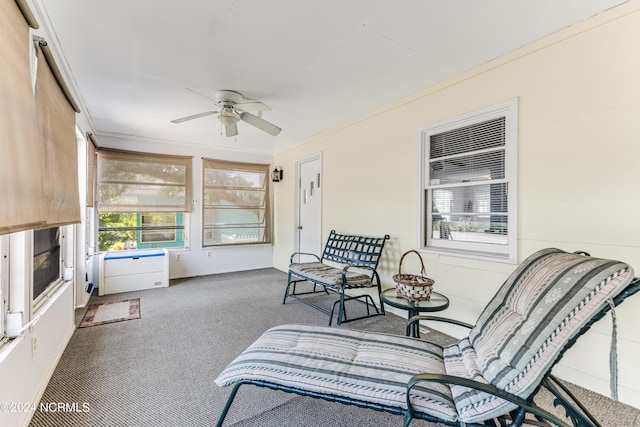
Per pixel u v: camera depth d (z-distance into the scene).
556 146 2.03
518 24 1.92
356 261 3.55
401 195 3.19
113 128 4.21
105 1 1.67
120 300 3.76
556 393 1.34
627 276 1.04
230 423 1.58
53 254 2.35
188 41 2.08
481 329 1.53
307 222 5.01
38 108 1.55
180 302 3.69
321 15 1.81
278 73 2.57
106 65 2.41
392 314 3.29
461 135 2.68
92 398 1.77
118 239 4.72
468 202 2.67
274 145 5.40
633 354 1.72
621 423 1.59
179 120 2.97
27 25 1.32
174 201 4.98
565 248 1.99
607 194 1.82
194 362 2.21
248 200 5.73
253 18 1.84
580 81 1.92
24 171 1.25
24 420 1.50
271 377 1.38
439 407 1.19
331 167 4.27
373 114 3.52
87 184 3.58
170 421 1.59
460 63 2.43
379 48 2.19
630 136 1.74
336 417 1.65
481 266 2.47
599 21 1.83
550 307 1.15
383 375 1.36
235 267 5.63
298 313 3.31
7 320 1.48
